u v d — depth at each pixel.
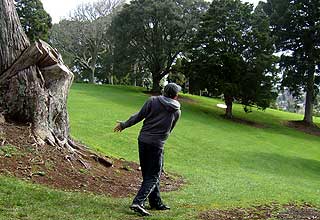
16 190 6.05
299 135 33.28
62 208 5.45
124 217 5.38
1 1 9.15
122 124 5.88
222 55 34.09
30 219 4.75
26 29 41.34
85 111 26.70
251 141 26.75
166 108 5.75
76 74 66.31
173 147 20.91
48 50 9.37
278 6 39.59
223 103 45.19
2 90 8.98
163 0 42.97
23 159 7.83
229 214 6.12
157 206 6.18
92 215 5.27
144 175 5.82
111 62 51.41
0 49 9.13
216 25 35.91
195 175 13.37
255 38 35.34
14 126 8.77
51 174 7.74
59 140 9.27
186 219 5.50
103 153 11.89
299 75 37.72
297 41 38.25
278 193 10.00
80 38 58.25
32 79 9.09
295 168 20.28
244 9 36.19
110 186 8.31
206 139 24.47
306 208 7.32
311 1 37.28
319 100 56.97
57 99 9.46
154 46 44.16
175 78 46.78
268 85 35.31
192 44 36.69
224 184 11.63
